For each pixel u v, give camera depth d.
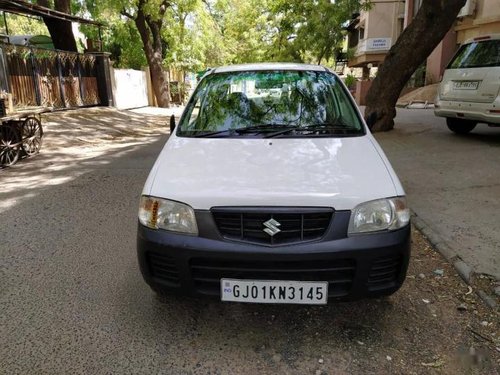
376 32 28.97
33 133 8.42
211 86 4.08
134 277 3.52
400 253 2.62
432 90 17.34
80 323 2.91
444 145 7.95
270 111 3.72
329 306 3.11
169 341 2.73
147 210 2.73
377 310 3.05
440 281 3.43
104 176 6.89
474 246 3.91
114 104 17.94
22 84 12.20
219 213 2.56
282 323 2.92
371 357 2.58
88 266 3.72
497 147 7.56
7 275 3.57
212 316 2.99
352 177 2.74
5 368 2.49
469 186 5.55
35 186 6.29
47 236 4.38
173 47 24.02
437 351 2.63
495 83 7.15
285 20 26.84
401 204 2.69
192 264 2.61
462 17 17.22
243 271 2.56
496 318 2.94
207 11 25.70
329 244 2.50
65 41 15.89
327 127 3.51
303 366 2.51
